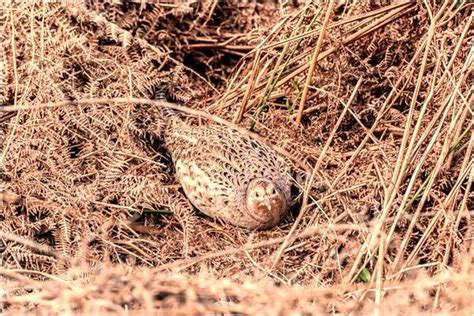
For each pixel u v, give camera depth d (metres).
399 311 5.39
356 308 5.50
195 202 7.46
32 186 7.26
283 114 8.12
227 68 9.21
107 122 7.72
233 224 7.30
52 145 7.52
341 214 6.81
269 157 7.53
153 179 7.55
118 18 8.77
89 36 8.34
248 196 7.15
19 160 7.46
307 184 7.06
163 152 8.07
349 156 7.69
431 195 6.80
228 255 6.76
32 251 6.91
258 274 6.28
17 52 8.20
